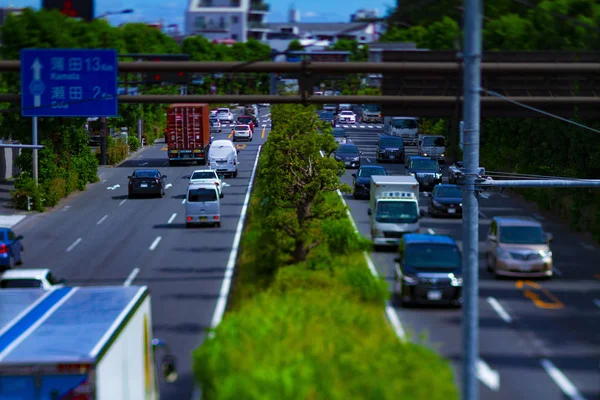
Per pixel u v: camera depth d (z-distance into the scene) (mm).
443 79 42750
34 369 18188
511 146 95438
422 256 43188
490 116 43812
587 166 73875
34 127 79812
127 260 55375
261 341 24297
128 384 21531
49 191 81250
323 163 57688
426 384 20547
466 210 26797
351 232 51781
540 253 48656
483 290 46188
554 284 47875
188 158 115375
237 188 92875
